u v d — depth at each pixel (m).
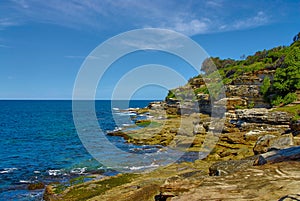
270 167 6.14
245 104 45.12
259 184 5.10
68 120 75.00
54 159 25.88
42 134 46.75
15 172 21.31
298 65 40.44
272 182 5.14
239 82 51.41
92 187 15.89
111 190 14.21
